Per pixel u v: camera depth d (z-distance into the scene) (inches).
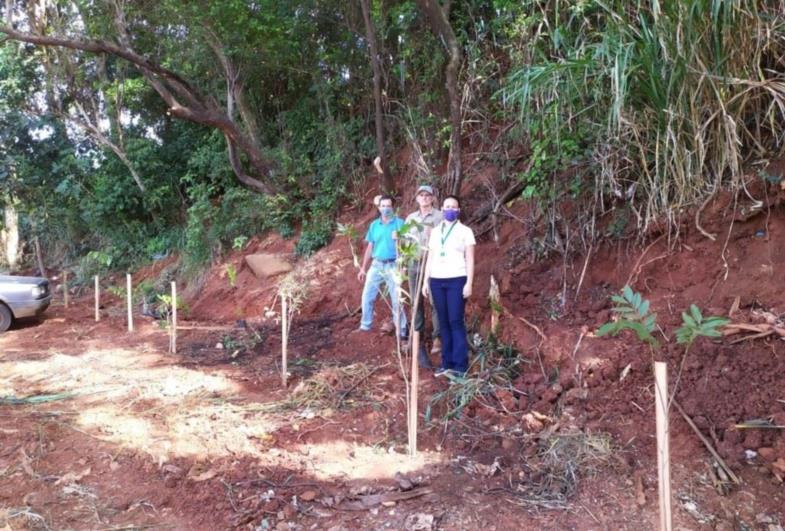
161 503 125.6
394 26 325.7
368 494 127.9
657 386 95.8
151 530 115.7
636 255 196.1
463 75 290.4
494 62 270.1
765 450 126.9
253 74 410.3
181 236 471.2
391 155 350.3
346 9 358.6
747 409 137.7
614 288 197.5
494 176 275.1
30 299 327.6
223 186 456.8
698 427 137.4
